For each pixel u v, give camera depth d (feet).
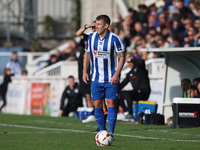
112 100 82.69
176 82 137.08
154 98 149.59
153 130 111.04
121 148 74.95
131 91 138.92
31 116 173.17
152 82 151.12
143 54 180.75
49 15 340.18
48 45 330.54
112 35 80.94
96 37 81.66
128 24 200.85
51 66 215.92
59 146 77.56
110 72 82.07
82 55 116.06
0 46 325.21
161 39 183.52
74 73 208.85
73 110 168.45
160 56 183.01
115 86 82.07
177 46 175.94
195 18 181.06
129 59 139.13
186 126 113.70
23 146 78.38
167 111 136.36
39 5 342.44
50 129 116.26
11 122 143.84
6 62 255.70
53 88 177.78
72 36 327.88
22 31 334.85
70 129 116.26
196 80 127.44
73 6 340.80
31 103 187.42
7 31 319.47
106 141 77.41
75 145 79.00
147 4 220.84
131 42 198.59
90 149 73.46
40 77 184.44
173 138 92.58
